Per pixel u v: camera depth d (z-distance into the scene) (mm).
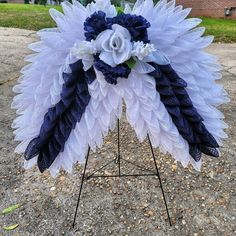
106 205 1006
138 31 689
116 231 917
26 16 4156
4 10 4672
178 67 737
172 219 956
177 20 747
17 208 994
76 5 752
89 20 696
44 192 1061
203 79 757
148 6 736
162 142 738
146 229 924
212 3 5770
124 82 708
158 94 718
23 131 768
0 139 1359
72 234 908
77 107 713
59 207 999
